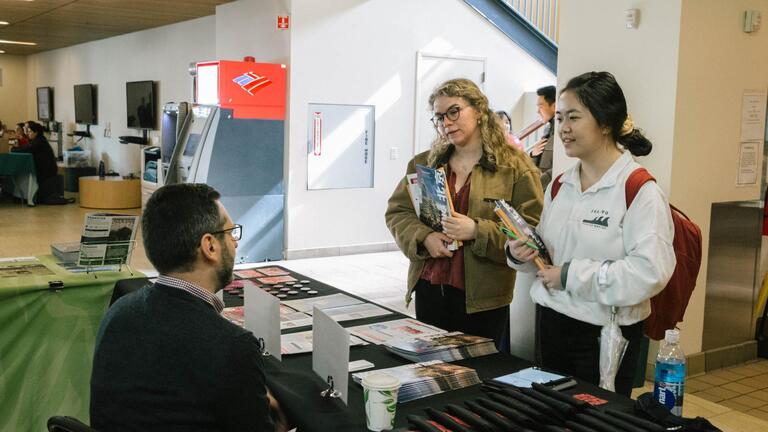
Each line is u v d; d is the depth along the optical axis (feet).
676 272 7.55
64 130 52.95
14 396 9.79
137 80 40.27
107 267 10.81
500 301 9.00
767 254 16.33
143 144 39.45
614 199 6.99
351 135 25.66
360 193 26.18
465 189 9.14
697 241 7.64
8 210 35.99
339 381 6.04
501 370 7.00
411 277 9.45
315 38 24.47
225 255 5.54
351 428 5.51
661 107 14.03
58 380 10.12
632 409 5.81
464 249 8.84
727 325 15.40
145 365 5.07
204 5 28.78
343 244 26.04
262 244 24.35
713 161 14.53
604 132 7.04
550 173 17.17
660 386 6.15
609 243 6.97
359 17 25.26
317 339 6.55
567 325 7.40
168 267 5.39
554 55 29.09
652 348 13.82
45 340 9.98
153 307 5.27
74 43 48.32
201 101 24.14
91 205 37.37
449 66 27.43
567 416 5.47
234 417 5.02
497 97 28.58
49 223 31.65
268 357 7.14
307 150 24.79
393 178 26.86
